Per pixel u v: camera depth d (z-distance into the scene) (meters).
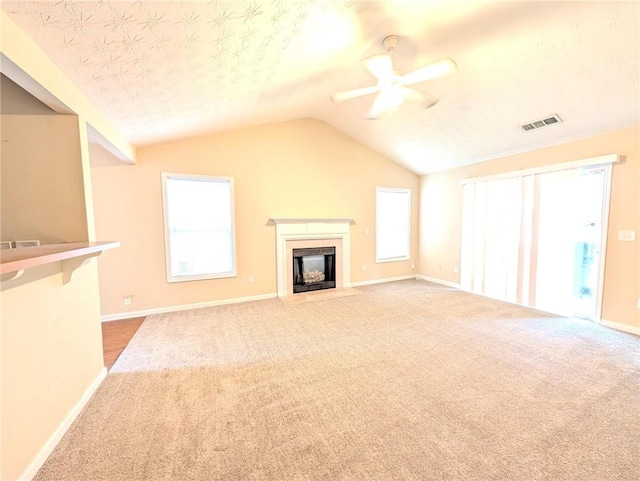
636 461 1.41
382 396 1.97
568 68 2.47
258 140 4.40
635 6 1.82
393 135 4.70
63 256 1.27
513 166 4.20
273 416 1.78
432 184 5.68
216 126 3.77
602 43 2.15
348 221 5.14
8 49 1.29
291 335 3.06
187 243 4.04
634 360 2.44
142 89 2.22
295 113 4.32
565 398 1.92
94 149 3.48
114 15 1.35
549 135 3.52
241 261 4.35
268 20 1.74
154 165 3.74
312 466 1.40
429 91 3.25
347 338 2.97
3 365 1.25
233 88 2.68
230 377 2.24
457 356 2.55
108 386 2.13
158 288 3.84
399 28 2.25
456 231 5.18
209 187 4.12
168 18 1.47
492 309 3.90
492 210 4.47
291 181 4.69
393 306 4.07
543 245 3.82
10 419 1.27
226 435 1.62
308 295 4.67
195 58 1.95
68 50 1.57
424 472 1.36
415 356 2.56
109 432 1.65
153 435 1.62
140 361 2.52
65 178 2.00
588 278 3.54
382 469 1.38
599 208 3.32
